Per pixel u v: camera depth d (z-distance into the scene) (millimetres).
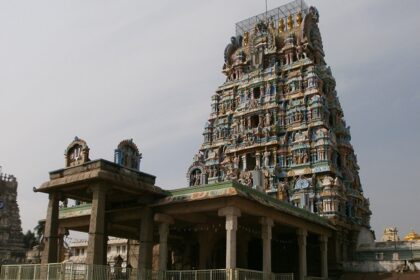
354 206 70125
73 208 49781
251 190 40812
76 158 39531
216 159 79375
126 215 42594
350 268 57969
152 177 40969
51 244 38031
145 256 39125
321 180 66000
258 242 60250
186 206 39469
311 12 84000
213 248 53656
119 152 43000
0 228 110125
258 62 81812
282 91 77188
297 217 47375
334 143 70625
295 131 72250
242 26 91188
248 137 74875
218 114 84500
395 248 59906
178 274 37281
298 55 78750
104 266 32531
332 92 77188
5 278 37875
